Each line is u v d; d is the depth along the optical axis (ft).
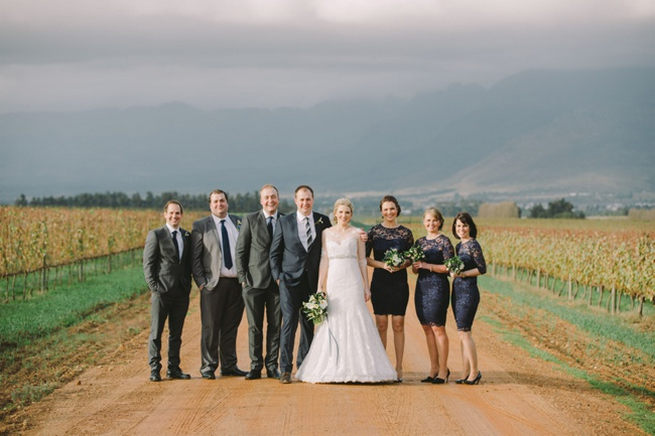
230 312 28.53
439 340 27.43
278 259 27.27
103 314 47.73
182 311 28.19
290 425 20.58
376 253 28.12
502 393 25.41
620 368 33.96
